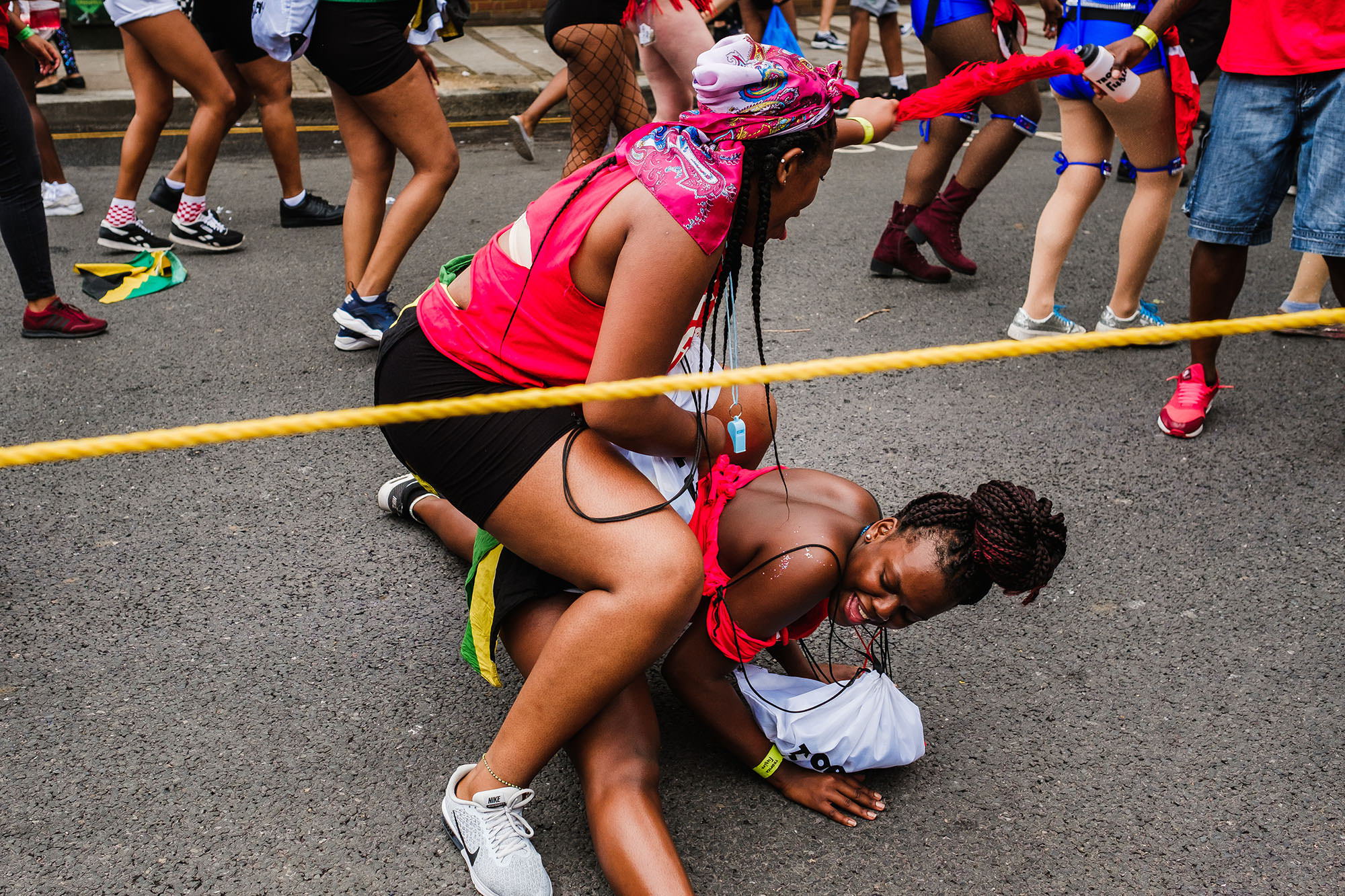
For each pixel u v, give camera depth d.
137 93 4.79
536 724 1.86
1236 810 2.13
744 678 2.18
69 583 2.71
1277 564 2.89
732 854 2.00
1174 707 2.39
